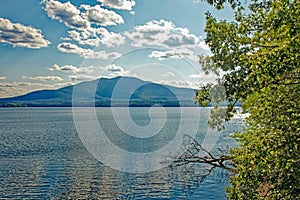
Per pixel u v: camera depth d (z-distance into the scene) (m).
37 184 37.09
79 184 36.44
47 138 70.62
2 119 134.12
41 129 88.00
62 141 65.56
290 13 7.04
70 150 55.66
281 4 7.28
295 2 7.25
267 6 9.25
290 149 7.16
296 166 7.48
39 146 60.69
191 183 26.41
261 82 6.91
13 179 39.19
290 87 7.54
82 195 32.75
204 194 28.25
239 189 8.50
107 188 34.59
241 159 8.43
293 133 7.16
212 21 9.32
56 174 40.94
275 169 7.64
